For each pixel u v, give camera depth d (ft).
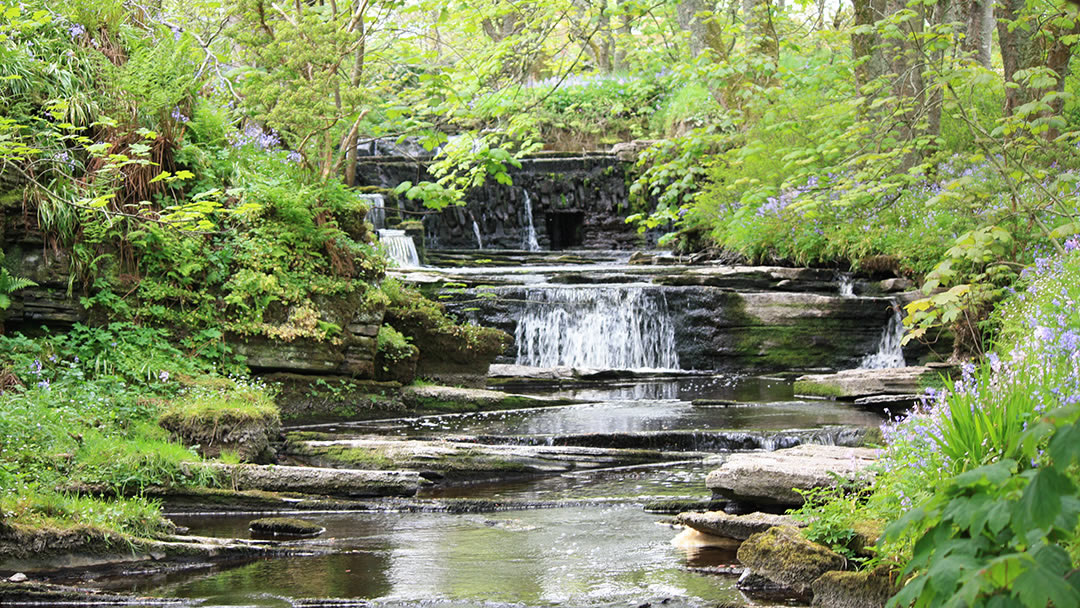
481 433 39.24
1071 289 29.22
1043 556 8.44
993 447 16.37
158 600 20.04
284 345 42.34
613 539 25.07
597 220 95.04
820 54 83.71
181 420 32.94
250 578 21.80
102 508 24.34
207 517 28.68
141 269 40.27
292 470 30.71
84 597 20.11
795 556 20.16
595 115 102.17
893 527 10.43
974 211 45.44
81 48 41.34
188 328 40.60
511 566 22.52
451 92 55.98
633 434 37.81
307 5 56.39
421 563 22.94
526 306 60.08
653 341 60.29
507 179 55.01
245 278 41.91
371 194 80.23
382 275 48.06
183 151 42.22
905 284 57.31
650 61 107.76
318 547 24.68
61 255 37.78
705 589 20.35
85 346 37.11
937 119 56.08
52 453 28.30
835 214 61.62
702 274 62.23
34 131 37.78
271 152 49.32
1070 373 18.39
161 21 53.26
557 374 55.31
